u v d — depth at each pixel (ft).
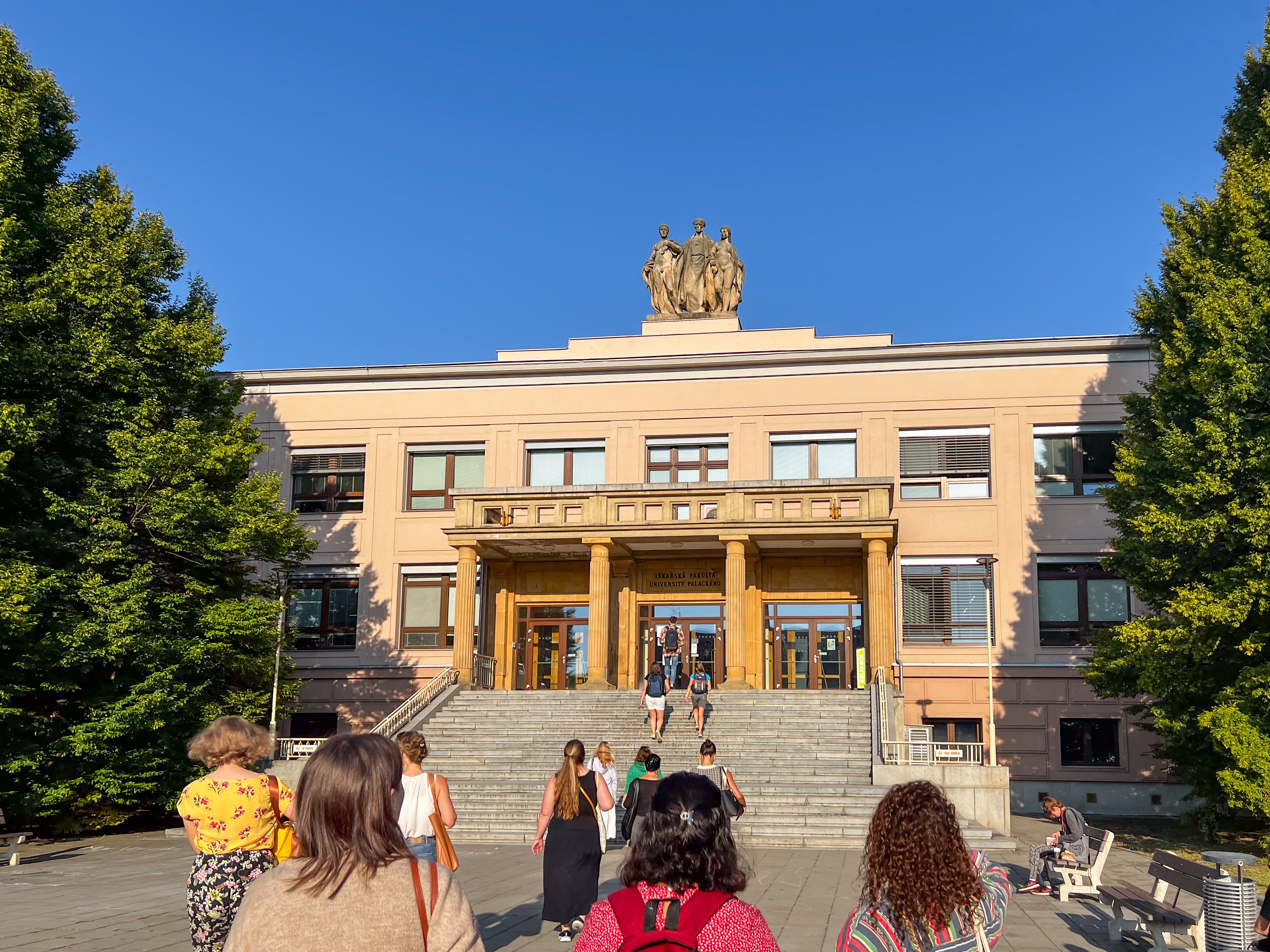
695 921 10.64
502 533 108.17
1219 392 67.26
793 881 50.34
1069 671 108.06
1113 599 109.29
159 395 86.79
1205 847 71.46
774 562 114.42
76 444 84.28
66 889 48.78
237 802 20.21
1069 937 37.73
